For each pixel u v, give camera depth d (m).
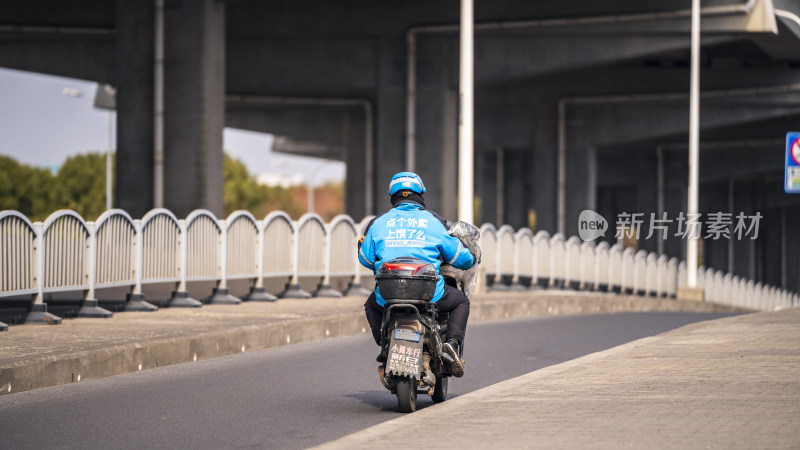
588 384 14.63
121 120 51.66
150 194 51.44
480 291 35.75
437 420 11.97
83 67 71.25
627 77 82.56
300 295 29.78
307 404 14.69
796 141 27.97
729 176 111.25
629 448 10.22
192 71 50.91
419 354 13.12
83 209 159.12
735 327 23.20
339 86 66.19
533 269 45.84
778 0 59.31
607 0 59.06
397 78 65.31
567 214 86.19
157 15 51.00
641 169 115.50
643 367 16.41
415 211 13.91
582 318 32.22
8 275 19.56
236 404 14.65
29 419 13.38
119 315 23.19
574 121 86.31
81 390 15.73
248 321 22.31
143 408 14.24
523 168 136.50
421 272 13.22
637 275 59.84
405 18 64.56
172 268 25.28
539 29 60.50
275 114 94.56
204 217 26.20
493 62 62.84
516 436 10.92
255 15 66.44
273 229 28.98
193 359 19.38
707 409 12.34
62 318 22.34
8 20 65.62
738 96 80.12
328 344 22.75
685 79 80.94
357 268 33.16
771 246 147.75
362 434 11.16
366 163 86.75
